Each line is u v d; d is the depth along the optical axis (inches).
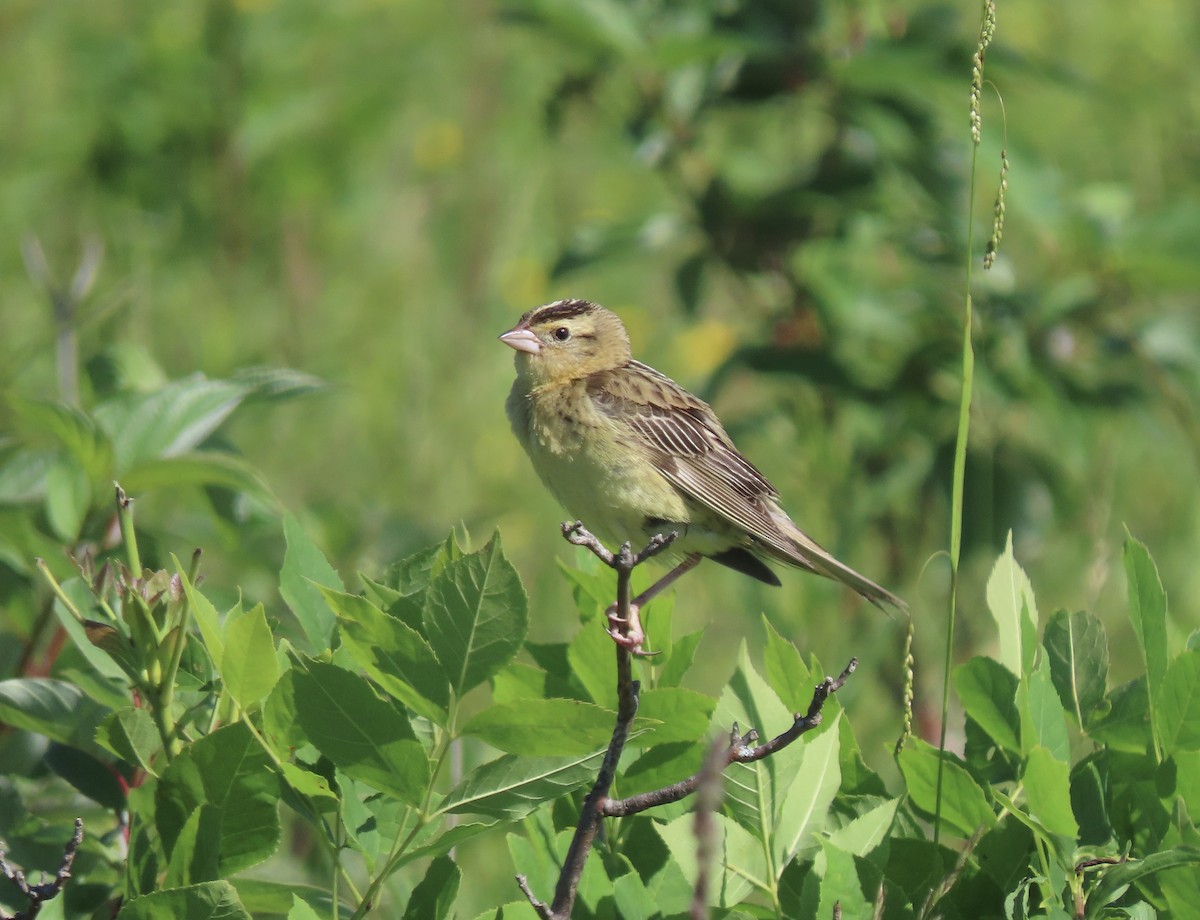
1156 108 590.9
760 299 504.4
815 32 467.8
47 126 623.5
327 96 639.8
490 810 185.2
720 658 496.7
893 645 458.0
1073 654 224.8
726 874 197.6
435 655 180.4
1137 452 526.3
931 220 467.8
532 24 465.1
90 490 255.3
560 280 488.4
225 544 309.1
